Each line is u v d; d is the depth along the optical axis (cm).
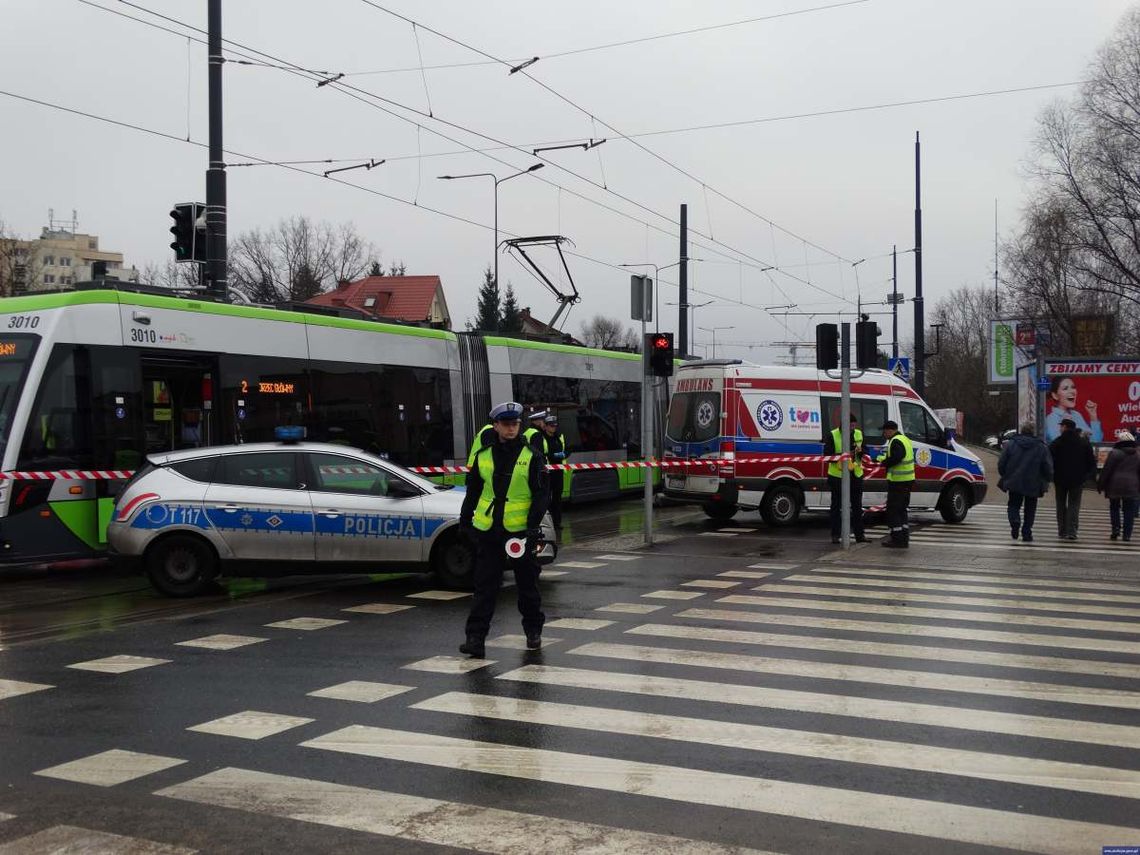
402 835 425
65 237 11944
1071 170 3641
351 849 412
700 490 1738
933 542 1546
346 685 674
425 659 750
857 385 1802
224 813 450
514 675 699
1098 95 3541
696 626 870
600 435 2266
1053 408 2836
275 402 1400
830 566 1257
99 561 1342
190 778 496
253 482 1061
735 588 1081
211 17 1495
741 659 744
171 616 942
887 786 481
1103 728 574
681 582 1124
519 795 470
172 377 1279
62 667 733
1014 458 1551
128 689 668
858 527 1530
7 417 1130
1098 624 880
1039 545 1510
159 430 1252
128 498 1052
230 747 544
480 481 763
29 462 1127
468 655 757
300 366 1448
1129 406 2781
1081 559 1330
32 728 581
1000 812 449
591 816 445
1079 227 3634
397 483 1085
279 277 6456
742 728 574
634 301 1452
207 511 1039
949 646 789
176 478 1052
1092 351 3816
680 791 475
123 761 522
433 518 1073
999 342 4253
